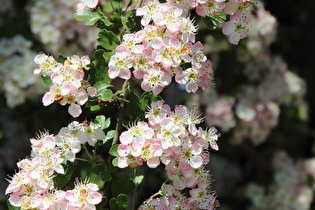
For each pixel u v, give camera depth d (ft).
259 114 4.19
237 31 2.78
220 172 5.65
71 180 2.88
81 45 3.59
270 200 4.68
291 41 5.08
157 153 2.65
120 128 2.76
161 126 2.67
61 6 3.55
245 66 4.26
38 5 3.55
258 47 4.17
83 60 2.72
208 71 2.80
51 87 2.69
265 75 4.30
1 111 3.72
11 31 3.67
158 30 2.69
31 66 3.58
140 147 2.66
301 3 5.11
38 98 3.64
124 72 2.69
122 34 2.76
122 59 2.69
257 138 4.24
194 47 2.72
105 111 2.76
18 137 3.76
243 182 5.53
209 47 3.86
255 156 4.88
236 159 5.40
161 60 2.67
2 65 3.57
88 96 2.74
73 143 2.71
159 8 2.70
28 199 2.65
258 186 4.75
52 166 2.68
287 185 4.67
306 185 4.73
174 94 4.17
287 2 5.11
